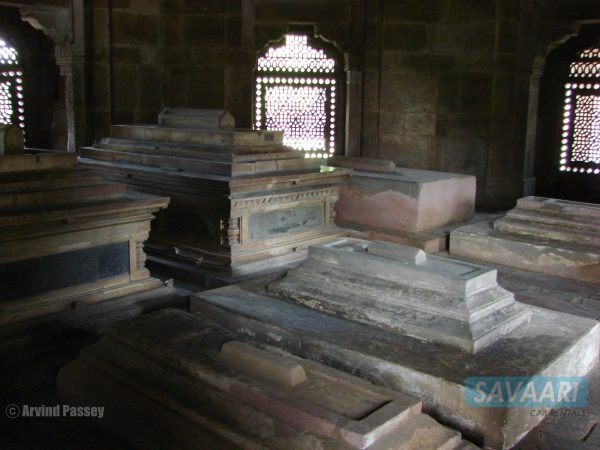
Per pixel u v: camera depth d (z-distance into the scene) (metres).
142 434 3.09
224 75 9.38
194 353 3.23
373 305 3.90
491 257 6.45
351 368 3.48
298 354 3.71
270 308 4.14
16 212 4.03
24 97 9.70
